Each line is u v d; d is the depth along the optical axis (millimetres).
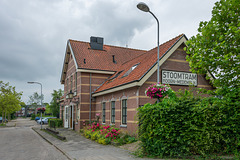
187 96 7930
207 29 7410
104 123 15992
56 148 11141
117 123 13797
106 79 19125
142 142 8062
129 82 11852
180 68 13055
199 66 7742
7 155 9523
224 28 7488
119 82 14102
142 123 8125
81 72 18250
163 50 13133
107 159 7801
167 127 7391
